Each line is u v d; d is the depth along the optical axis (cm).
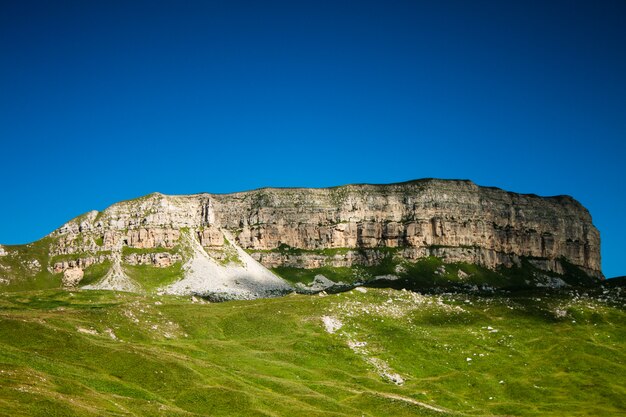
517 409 13625
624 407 13838
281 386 12731
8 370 9775
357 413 11556
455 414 11881
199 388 11412
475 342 17975
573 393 14638
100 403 9450
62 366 11269
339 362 15862
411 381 15038
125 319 17200
